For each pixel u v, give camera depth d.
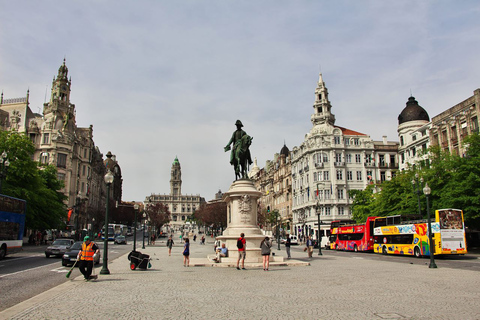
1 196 28.22
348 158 81.31
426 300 10.93
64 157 85.50
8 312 9.22
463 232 30.86
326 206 78.62
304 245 67.69
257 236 22.73
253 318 8.58
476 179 34.88
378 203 51.41
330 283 14.76
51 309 9.59
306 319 8.47
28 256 32.12
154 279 16.06
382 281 15.50
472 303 10.45
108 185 19.02
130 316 8.77
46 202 50.72
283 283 14.71
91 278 15.69
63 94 92.31
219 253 23.19
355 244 45.12
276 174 112.94
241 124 25.84
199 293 12.18
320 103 86.38
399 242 35.78
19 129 85.69
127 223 137.38
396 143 84.94
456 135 51.41
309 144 83.19
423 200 40.78
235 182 23.94
